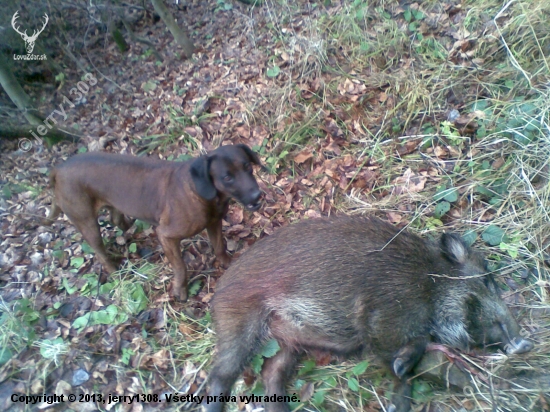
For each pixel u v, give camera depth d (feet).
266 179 6.30
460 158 5.86
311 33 7.64
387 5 7.75
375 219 4.70
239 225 5.91
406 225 5.28
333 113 6.75
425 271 4.37
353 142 6.48
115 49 9.29
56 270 5.71
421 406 4.01
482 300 4.29
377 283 4.25
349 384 4.20
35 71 8.95
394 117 6.48
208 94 7.51
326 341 4.42
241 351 4.37
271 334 4.48
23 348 4.79
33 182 7.13
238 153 4.45
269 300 4.38
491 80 6.37
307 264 4.33
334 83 7.02
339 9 7.99
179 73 8.27
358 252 4.33
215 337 4.69
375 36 7.39
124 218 5.92
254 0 8.89
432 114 6.35
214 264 5.58
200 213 4.70
